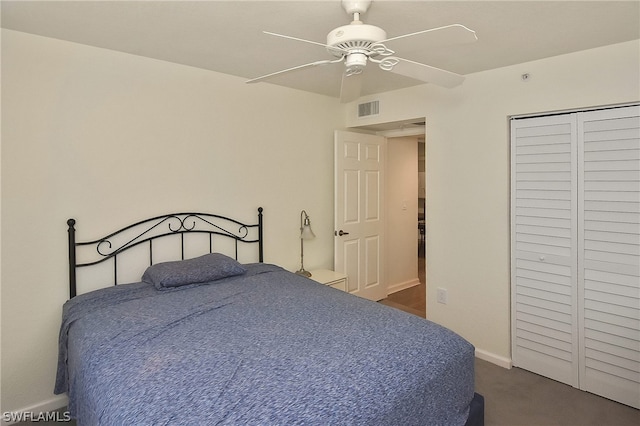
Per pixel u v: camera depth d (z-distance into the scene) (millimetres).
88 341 1756
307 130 3703
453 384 1679
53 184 2359
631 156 2357
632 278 2383
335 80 3268
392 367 1511
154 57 2682
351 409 1264
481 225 3039
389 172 4715
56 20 2068
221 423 1159
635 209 2352
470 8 1895
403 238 5008
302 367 1474
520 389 2639
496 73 2883
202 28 2164
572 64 2525
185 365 1498
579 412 2375
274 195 3469
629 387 2420
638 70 2283
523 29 2146
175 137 2844
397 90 3582
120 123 2590
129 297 2320
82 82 2434
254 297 2338
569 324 2658
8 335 2260
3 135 2188
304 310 2113
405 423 1398
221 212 3119
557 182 2666
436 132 3291
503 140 2877
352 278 4051
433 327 1896
